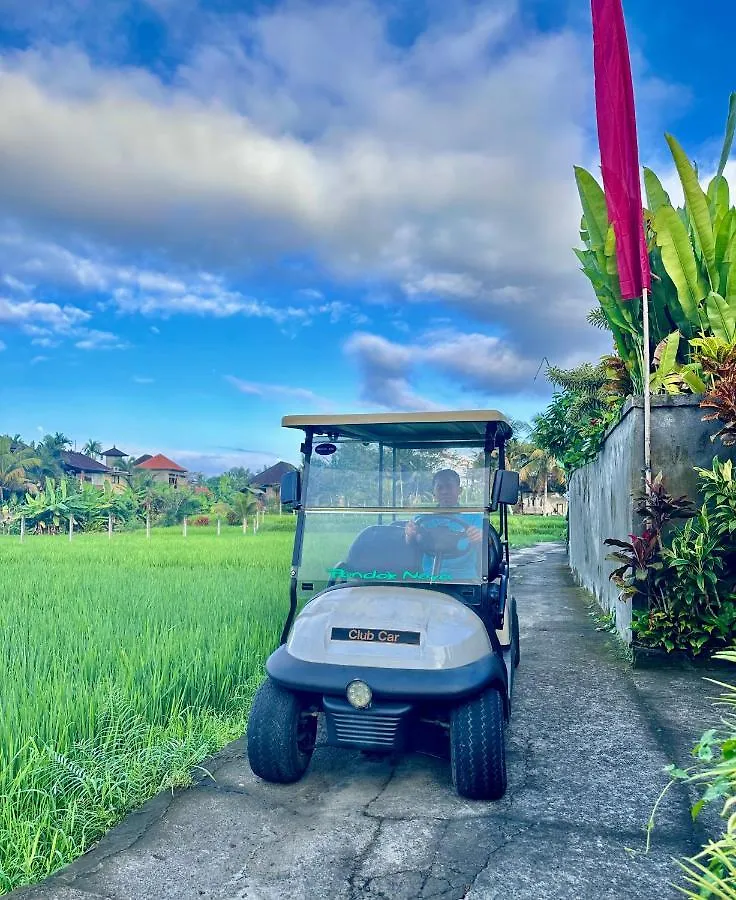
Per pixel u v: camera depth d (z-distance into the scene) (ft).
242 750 15.46
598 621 31.58
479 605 13.89
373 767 14.51
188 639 20.95
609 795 13.02
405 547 14.43
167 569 48.42
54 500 151.74
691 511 22.63
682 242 25.81
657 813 12.24
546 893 9.82
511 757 14.99
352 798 13.01
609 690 20.18
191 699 17.47
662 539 23.56
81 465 330.95
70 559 59.11
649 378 25.73
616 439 29.07
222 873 10.39
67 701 14.85
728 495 21.99
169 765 13.96
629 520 24.71
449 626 12.88
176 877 10.29
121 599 31.37
